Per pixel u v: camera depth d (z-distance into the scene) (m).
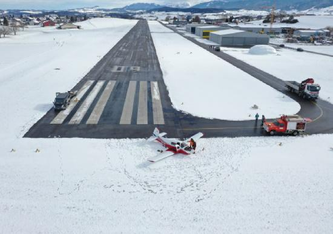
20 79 45.34
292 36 127.50
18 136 25.56
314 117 32.00
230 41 96.25
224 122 29.88
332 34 135.12
